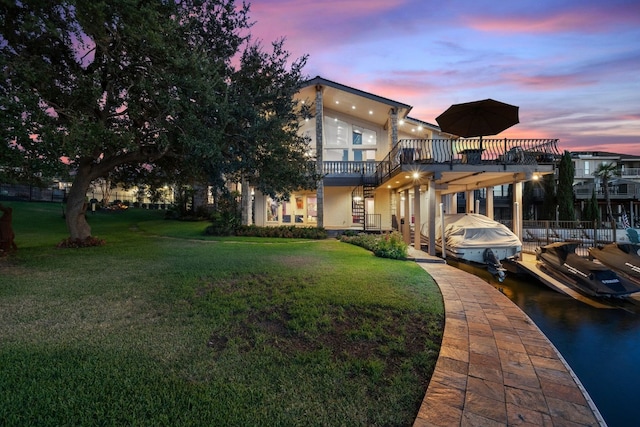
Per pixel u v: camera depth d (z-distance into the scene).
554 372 3.60
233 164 9.19
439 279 8.48
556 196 30.52
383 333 4.54
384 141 22.86
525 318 5.45
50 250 11.31
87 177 12.42
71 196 12.41
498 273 11.40
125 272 7.96
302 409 2.77
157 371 3.34
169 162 13.50
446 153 14.78
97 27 7.03
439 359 3.87
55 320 4.78
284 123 10.54
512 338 4.58
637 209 33.34
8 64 6.64
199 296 6.12
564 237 19.89
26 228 19.41
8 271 7.96
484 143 13.34
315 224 23.38
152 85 8.08
